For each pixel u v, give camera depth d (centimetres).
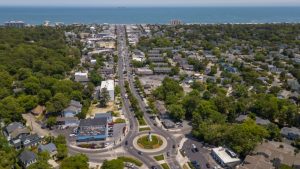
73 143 16000
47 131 17425
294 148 15200
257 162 13312
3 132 16612
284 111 18088
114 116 19388
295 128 17062
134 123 18475
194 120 17250
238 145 14450
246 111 19362
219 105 18838
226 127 15888
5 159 13050
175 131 17425
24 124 17988
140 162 14250
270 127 16500
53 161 14175
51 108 18888
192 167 13775
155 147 15625
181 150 15288
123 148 15525
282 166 12756
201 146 15725
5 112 17688
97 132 16388
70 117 18525
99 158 14612
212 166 13950
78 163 12800
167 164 14125
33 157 13775
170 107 19125
